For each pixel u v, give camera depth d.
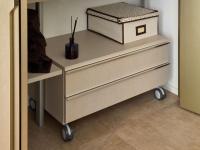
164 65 2.18
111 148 1.82
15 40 1.19
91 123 2.02
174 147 1.83
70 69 1.75
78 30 2.20
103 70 1.88
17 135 1.29
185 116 2.09
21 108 1.27
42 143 1.85
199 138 1.90
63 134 1.86
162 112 2.13
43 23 2.04
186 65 2.06
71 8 2.12
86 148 1.82
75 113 1.84
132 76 2.02
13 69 1.22
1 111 1.26
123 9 2.16
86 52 1.90
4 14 1.16
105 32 2.10
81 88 1.82
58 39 2.08
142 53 2.03
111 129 1.97
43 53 1.74
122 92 2.01
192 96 2.09
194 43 1.97
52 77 1.83
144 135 1.93
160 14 2.28
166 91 2.35
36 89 1.96
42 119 1.97
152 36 2.14
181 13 1.99
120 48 1.95
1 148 1.30
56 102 1.86
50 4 2.03
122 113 2.12
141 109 2.16
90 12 2.15
